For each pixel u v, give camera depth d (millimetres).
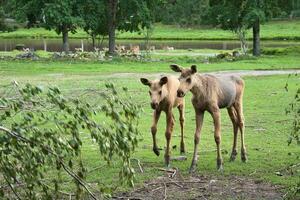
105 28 54844
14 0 57188
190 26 112750
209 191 11328
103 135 6723
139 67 41094
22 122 6691
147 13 54469
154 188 11477
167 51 63938
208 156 14141
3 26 85562
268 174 12445
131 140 6848
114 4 53125
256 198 10930
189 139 16312
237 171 12688
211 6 60875
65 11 51281
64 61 45906
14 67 40188
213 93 12500
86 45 76125
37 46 73625
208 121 19234
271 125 18328
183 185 11711
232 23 58250
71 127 6664
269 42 85250
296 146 15250
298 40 89250
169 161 12984
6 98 6699
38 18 54844
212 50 66562
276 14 60469
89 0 53344
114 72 37406
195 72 12211
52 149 6660
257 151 14680
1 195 7504
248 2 55812
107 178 11914
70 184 11109
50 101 6602
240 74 36312
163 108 12953
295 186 11102
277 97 24984
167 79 12375
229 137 16531
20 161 6762
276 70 39594
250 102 23625
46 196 7023
